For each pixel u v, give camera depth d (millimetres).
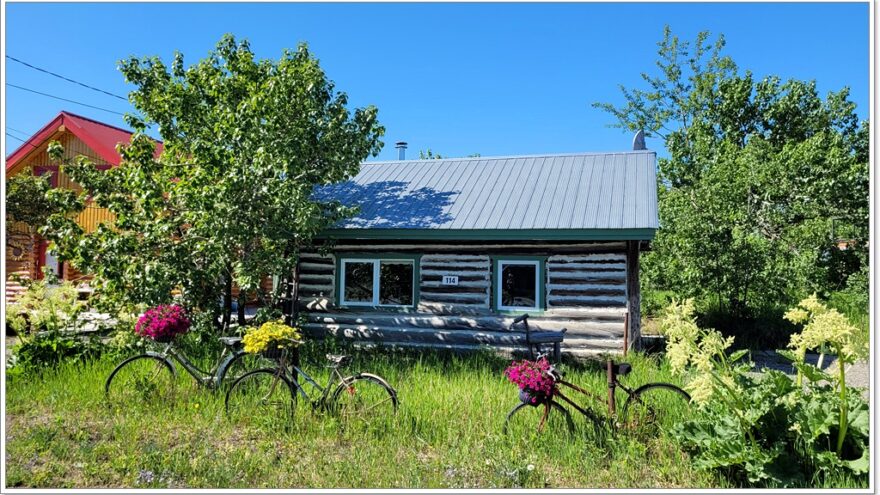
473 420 6688
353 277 12922
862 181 16328
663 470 5281
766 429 5234
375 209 13055
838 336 4863
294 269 12898
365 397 7113
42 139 19953
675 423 5578
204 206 9938
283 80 11438
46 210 18750
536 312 11852
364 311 12672
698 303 14969
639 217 11070
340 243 12930
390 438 6254
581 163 14523
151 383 7609
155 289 9914
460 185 14047
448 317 12250
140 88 11891
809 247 16328
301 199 10648
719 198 15875
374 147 13117
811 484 4855
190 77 11836
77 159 11125
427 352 11812
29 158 20422
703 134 21484
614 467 5422
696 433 5391
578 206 11945
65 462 5664
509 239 11445
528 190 13172
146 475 5258
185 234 11281
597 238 11016
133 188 10766
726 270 14195
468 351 11914
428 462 5719
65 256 10164
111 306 10594
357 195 14109
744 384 5559
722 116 25797
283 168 10414
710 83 29125
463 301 12258
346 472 5406
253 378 7523
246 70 11953
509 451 5801
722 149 19875
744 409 5105
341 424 6590
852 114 23812
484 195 13172
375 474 5398
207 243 10164
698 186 18938
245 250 10977
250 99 11078
